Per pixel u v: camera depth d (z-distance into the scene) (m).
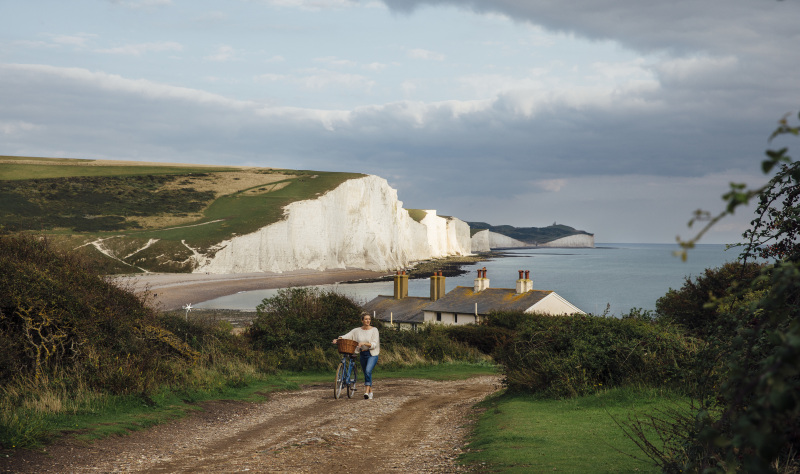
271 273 118.12
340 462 7.63
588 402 11.07
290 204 133.88
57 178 160.12
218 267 112.25
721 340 4.54
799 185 4.28
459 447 8.54
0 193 140.12
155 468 7.31
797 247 4.30
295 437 9.54
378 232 158.00
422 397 15.81
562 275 150.00
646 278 137.62
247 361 21.09
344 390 17.22
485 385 19.75
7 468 6.82
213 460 7.83
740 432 1.80
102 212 139.12
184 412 11.62
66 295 13.65
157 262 107.31
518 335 15.42
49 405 9.70
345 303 31.53
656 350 12.31
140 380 12.21
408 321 45.34
